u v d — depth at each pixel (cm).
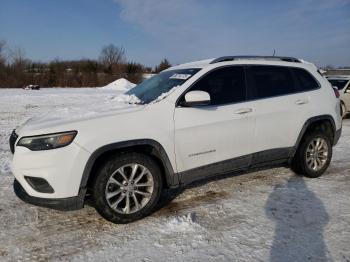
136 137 357
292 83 487
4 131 942
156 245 321
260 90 452
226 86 427
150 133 363
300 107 479
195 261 295
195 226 354
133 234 342
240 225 357
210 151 405
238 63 445
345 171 544
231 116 416
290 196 434
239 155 430
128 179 360
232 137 419
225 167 423
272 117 452
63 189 332
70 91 3278
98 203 347
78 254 307
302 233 340
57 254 307
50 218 378
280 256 300
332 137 530
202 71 416
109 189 352
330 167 567
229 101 423
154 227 355
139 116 366
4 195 445
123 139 351
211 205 409
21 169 337
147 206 371
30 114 1346
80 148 334
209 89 413
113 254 307
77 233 345
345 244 319
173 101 387
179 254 305
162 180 393
